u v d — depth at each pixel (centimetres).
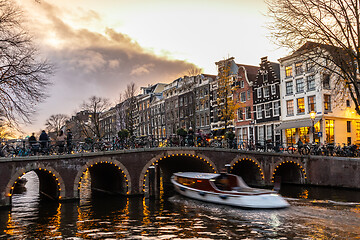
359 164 2423
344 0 1878
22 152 2156
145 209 1895
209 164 2666
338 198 2123
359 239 1232
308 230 1359
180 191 2364
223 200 1923
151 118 6372
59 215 1770
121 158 2384
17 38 1798
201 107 4991
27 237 1364
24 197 2522
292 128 3638
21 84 1808
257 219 1564
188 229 1437
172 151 2545
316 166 2795
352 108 3666
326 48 1936
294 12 1912
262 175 2792
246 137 4353
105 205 2053
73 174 2214
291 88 3744
